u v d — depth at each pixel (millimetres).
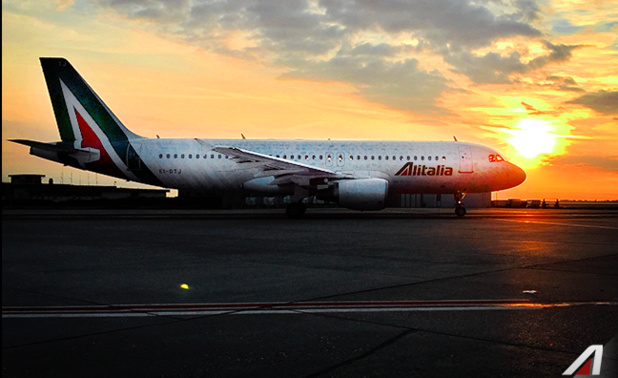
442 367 4406
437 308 6637
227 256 11742
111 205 54531
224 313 6355
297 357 4652
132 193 65938
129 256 11695
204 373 4238
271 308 6633
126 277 8977
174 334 5395
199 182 27625
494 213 35500
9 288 7957
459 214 29859
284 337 5297
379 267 10195
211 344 5039
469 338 5277
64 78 27562
